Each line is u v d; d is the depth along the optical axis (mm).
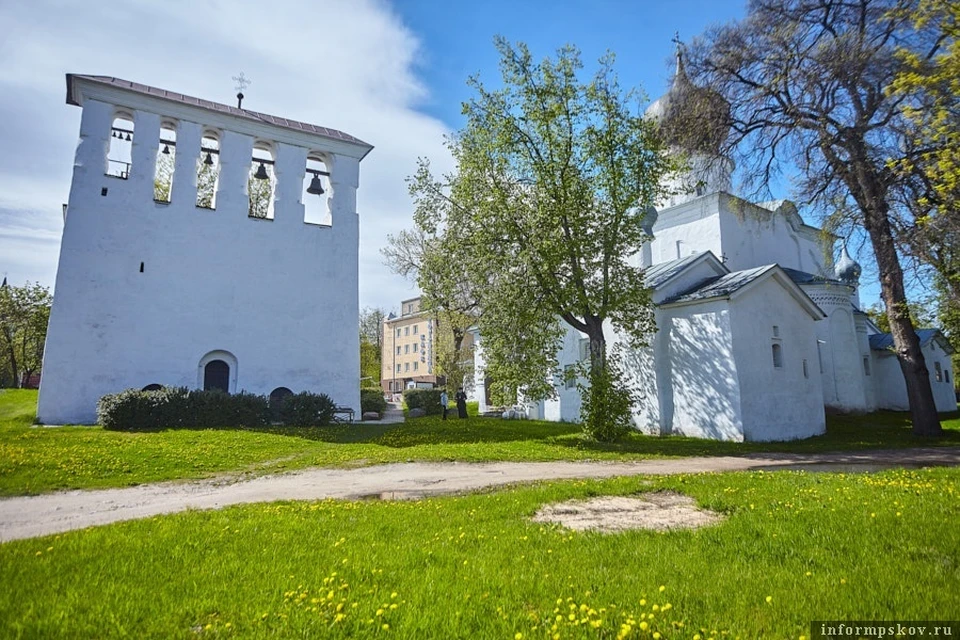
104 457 13430
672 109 23797
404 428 23797
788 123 21250
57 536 6562
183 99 26453
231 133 26875
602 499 8922
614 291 18875
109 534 6516
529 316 18578
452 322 32125
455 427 24547
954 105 10672
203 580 4871
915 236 16875
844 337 29578
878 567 5086
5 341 54750
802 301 23297
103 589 4621
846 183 20078
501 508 8047
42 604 4277
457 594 4512
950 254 16641
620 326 20328
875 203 19250
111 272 23344
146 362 23406
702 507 8219
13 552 5781
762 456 16172
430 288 31109
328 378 27062
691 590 4559
